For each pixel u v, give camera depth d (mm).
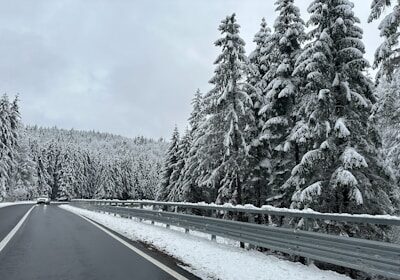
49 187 100875
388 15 11000
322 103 14812
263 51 20078
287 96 18078
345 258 6969
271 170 20062
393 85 11719
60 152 115188
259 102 21453
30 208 40875
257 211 9953
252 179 20500
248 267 8172
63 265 8336
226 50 20844
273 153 20469
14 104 59562
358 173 14414
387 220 6180
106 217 25172
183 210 26141
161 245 11625
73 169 106875
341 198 14609
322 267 12648
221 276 7406
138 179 102938
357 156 13500
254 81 22547
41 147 111188
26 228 16438
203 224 13039
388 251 6117
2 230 15469
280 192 19906
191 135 39312
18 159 70938
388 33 11102
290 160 19125
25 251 10203
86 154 123188
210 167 22203
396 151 16438
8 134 55125
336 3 15781
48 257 9320
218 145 21016
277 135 18969
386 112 12031
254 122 20781
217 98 20906
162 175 44688
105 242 12242
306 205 14250
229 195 20656
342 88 15000
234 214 19953
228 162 20234
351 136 14828
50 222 20109
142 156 114625
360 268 6566
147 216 19250
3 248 10711
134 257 9430
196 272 7742
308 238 8016
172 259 9219
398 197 15367
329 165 14688
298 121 17094
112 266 8266
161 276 7340
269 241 9305
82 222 20578
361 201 13016
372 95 15680
